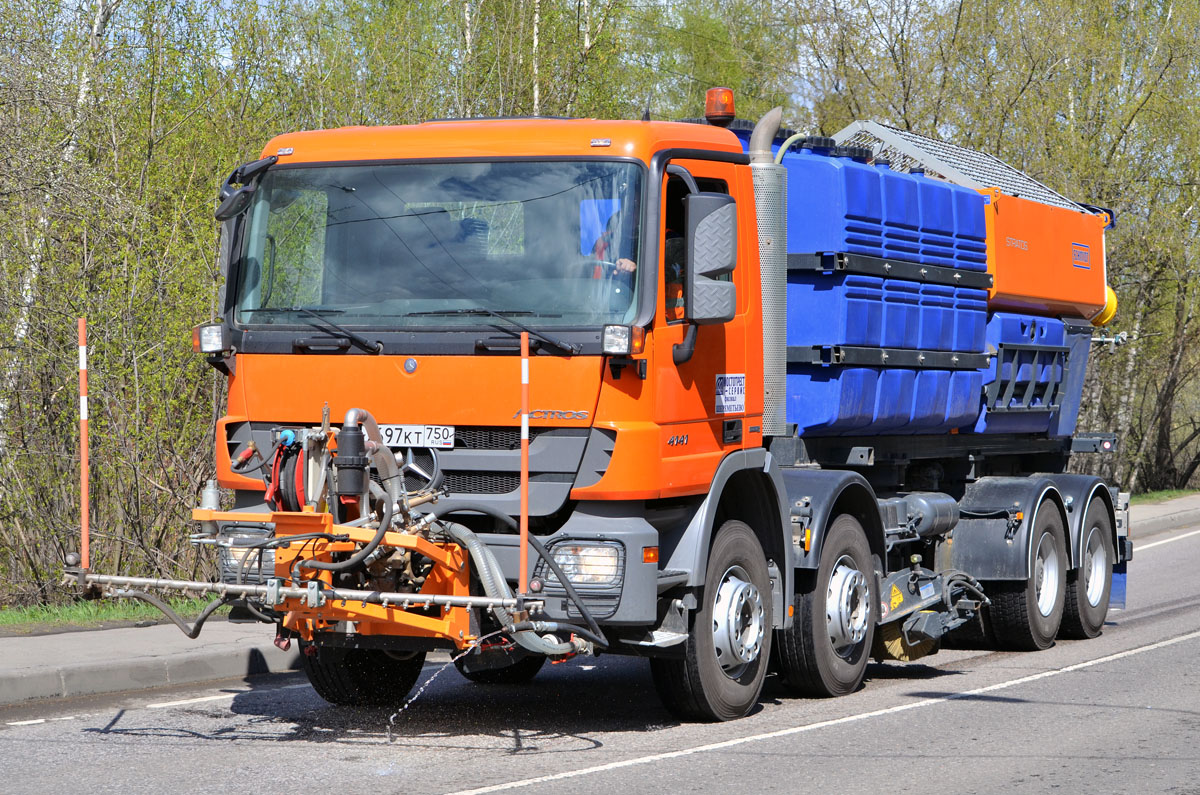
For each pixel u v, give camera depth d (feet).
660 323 23.49
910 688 31.91
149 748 23.79
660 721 27.27
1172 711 28.53
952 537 38.24
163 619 38.09
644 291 23.21
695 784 21.29
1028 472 45.01
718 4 134.62
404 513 22.21
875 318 31.91
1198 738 25.57
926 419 34.88
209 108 50.60
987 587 38.73
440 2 68.18
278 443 22.97
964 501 38.78
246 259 25.17
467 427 23.40
